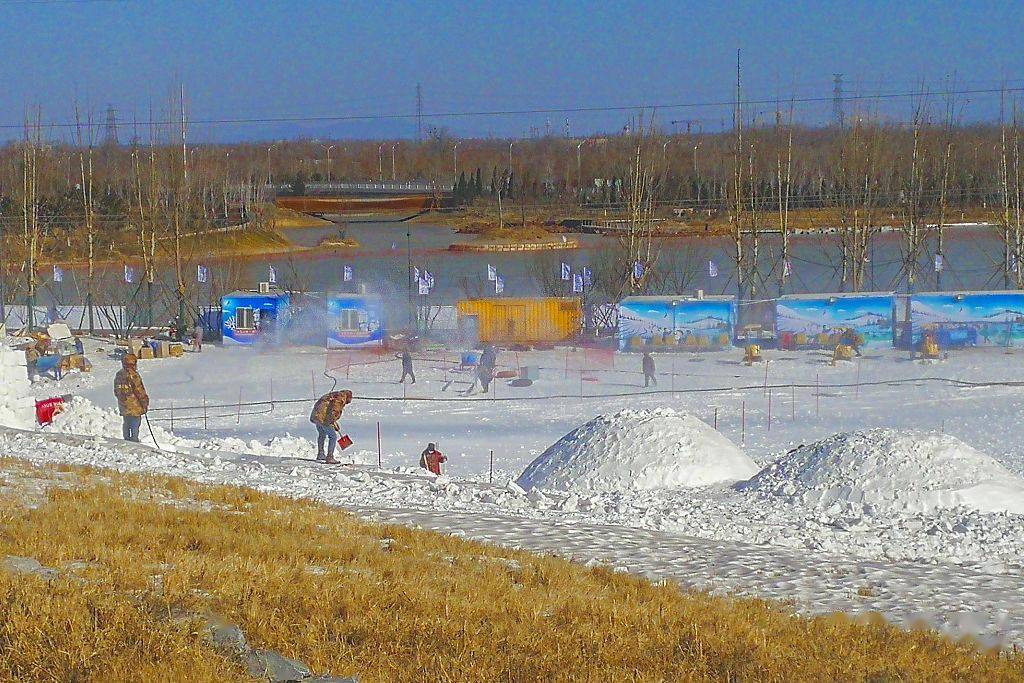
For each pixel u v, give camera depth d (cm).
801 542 2150
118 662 1048
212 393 5834
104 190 12644
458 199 15838
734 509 2486
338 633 1202
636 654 1241
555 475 2914
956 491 2498
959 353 6800
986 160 11762
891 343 7006
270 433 4759
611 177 14175
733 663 1240
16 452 2891
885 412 5147
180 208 9825
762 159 13475
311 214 14762
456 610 1322
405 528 1970
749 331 7138
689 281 9794
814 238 12119
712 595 1634
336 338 7212
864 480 2544
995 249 11738
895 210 11100
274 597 1284
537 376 6166
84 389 6006
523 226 13375
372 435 4703
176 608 1191
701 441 2950
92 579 1254
